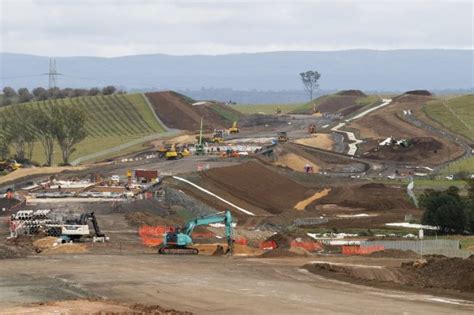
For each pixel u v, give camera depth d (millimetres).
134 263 71250
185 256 78625
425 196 120938
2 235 93750
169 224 104938
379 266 71062
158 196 124188
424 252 89750
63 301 50469
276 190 144500
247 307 49875
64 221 95000
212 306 50250
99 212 110250
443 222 111625
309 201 140750
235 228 108750
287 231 104625
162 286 57906
